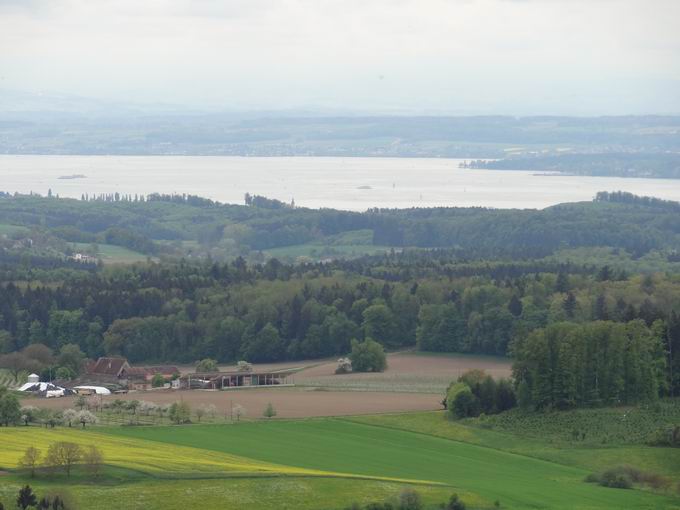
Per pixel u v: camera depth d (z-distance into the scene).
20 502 135.88
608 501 157.00
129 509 139.12
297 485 153.12
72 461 151.62
